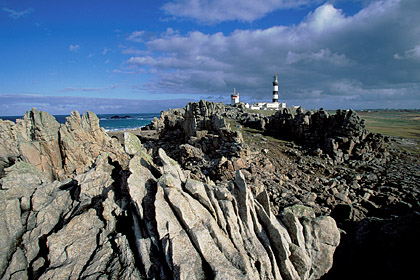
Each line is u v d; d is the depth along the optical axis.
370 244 22.78
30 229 16.55
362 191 39.31
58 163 39.91
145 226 15.50
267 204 18.41
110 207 17.14
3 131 35.72
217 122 64.81
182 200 15.46
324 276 19.53
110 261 14.55
